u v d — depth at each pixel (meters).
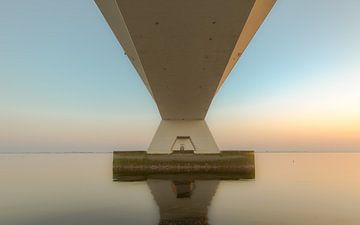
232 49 15.61
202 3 11.26
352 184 34.59
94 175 46.12
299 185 33.16
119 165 39.28
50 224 15.40
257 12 14.34
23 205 20.86
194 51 15.94
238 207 20.03
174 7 11.52
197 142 39.44
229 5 11.39
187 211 18.62
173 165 38.94
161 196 24.98
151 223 15.38
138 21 12.59
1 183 34.53
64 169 62.47
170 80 21.83
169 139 39.50
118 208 19.67
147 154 39.22
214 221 15.85
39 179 39.34
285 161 112.38
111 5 13.67
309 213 18.03
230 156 39.31
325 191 28.48
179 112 35.62
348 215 17.48
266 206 20.47
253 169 39.31
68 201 22.48
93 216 17.19
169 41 14.61
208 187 31.09
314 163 96.50
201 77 21.00
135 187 30.80
